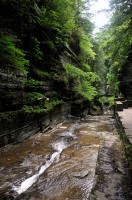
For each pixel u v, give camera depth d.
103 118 21.11
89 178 5.59
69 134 11.77
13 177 5.81
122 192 4.30
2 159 7.17
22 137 9.70
